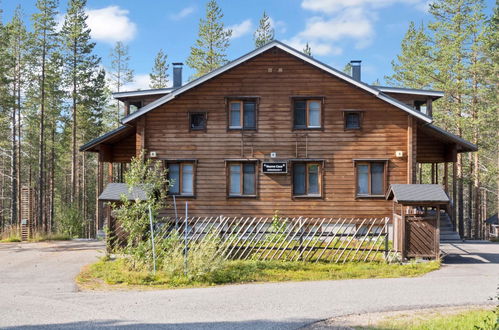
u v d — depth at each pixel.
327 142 20.61
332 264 15.03
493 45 33.28
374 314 9.30
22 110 42.12
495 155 41.06
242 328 8.30
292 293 11.35
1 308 9.85
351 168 20.48
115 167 44.56
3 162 46.91
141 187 14.94
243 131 20.84
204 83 21.05
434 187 16.11
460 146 22.92
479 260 16.23
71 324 8.55
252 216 20.66
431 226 15.53
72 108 40.66
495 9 35.12
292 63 20.81
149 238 14.36
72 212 30.47
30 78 39.06
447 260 16.23
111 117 50.06
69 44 37.81
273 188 20.69
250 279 13.13
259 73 20.89
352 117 20.75
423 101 25.20
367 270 14.15
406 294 11.09
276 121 20.78
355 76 25.08
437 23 34.81
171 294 11.31
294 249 15.80
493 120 33.41
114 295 11.21
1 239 24.92
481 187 40.34
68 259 17.33
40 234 24.92
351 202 20.42
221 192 20.80
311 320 8.83
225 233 16.61
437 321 8.45
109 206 16.81
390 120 20.52
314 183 20.77
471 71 33.44
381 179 20.58
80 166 50.75
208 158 20.92
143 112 20.83
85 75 38.81
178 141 21.02
